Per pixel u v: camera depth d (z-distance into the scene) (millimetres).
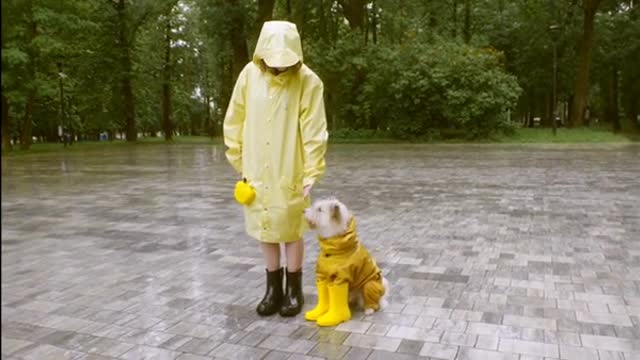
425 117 30781
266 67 4270
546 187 11797
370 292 4344
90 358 3656
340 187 12016
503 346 3756
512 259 6008
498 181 12898
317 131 4309
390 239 7008
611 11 36969
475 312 4391
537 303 4586
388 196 10695
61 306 4648
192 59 45625
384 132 32656
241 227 7898
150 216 8828
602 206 9383
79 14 28312
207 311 4523
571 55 36344
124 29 36062
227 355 3680
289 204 4250
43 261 6066
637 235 7152
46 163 19875
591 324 4121
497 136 30203
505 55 38656
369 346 3785
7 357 3672
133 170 16844
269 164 4223
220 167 17656
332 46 32531
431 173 14734
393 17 34938
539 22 35500
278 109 4219
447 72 28828
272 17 32344
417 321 4223
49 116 38250
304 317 4363
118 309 4578
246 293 4973
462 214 8742
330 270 4199
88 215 8930
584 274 5410
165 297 4875
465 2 36812
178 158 22094
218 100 52281
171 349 3787
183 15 42719
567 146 25625
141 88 42281
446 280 5246
